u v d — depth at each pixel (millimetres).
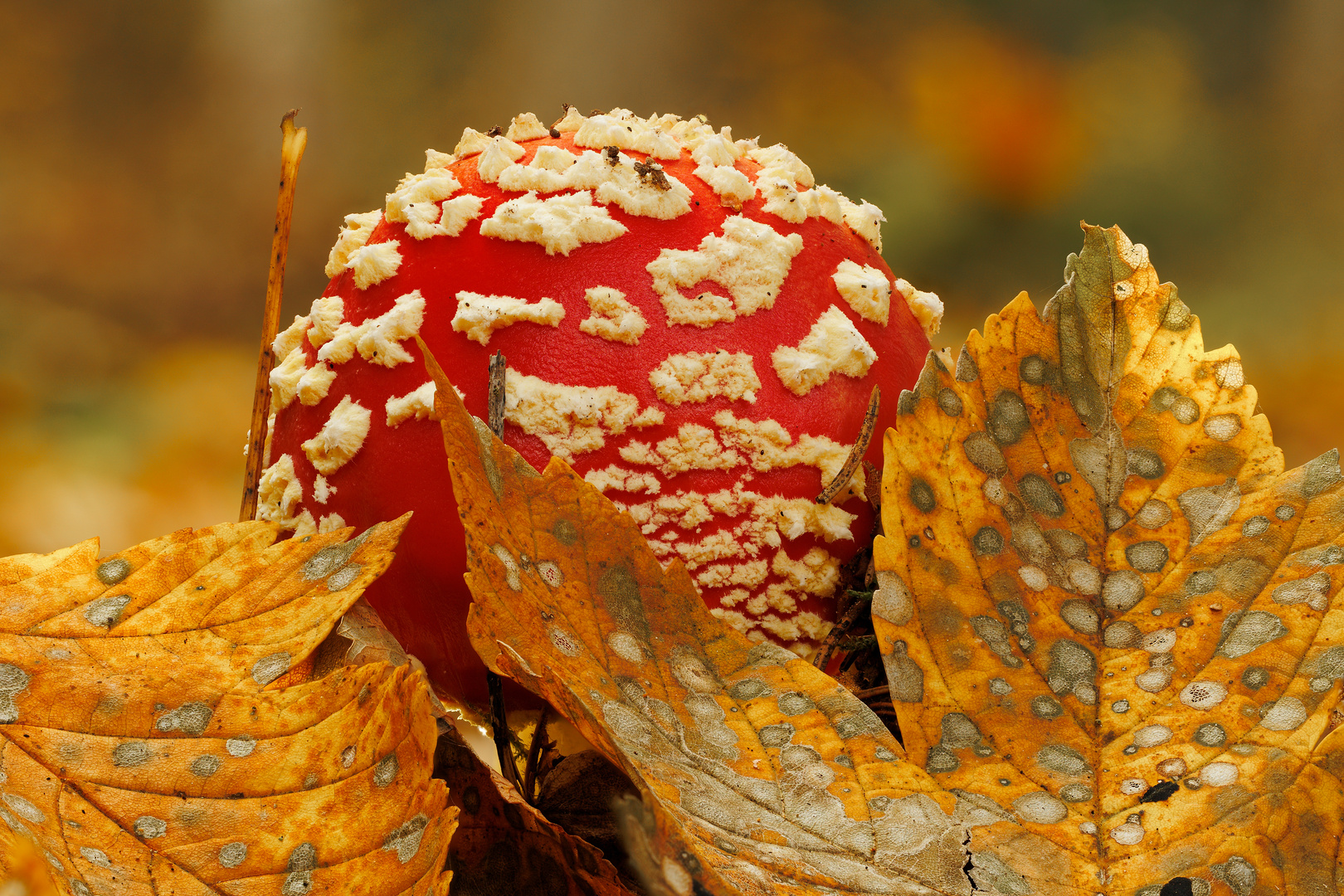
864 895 435
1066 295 460
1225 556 454
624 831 416
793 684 450
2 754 440
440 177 486
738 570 474
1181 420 458
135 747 441
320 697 444
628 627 449
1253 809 442
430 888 435
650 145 490
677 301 474
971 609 454
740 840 436
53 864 435
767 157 496
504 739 470
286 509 485
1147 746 447
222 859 437
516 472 446
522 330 474
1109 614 454
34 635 447
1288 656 448
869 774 445
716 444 473
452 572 473
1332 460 456
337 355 481
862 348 479
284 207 489
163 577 452
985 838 441
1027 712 450
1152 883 439
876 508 478
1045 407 458
